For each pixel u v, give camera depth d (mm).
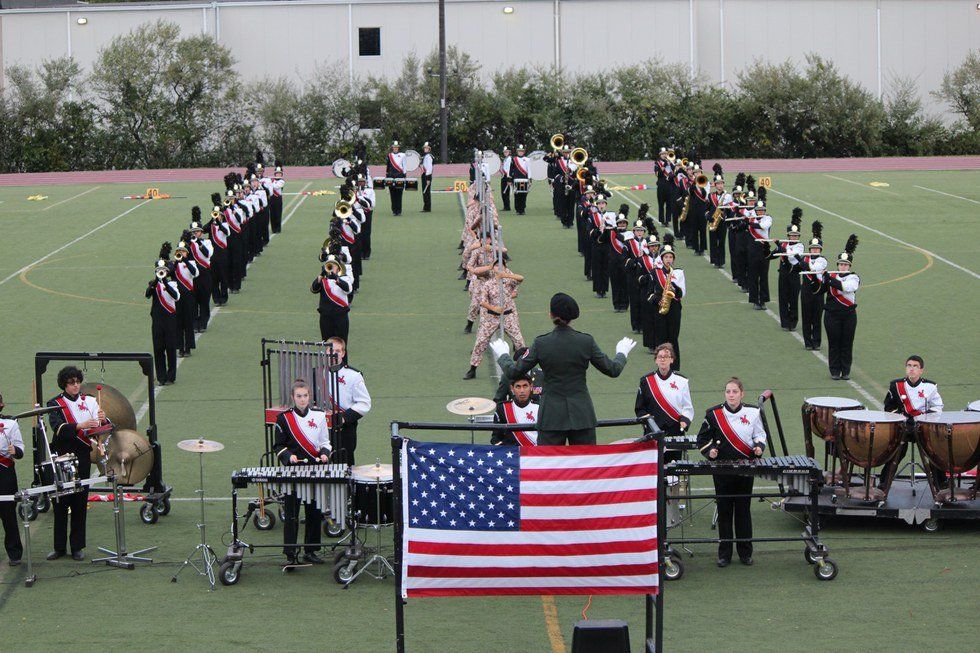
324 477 13664
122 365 24625
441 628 12500
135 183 53906
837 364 23094
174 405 22000
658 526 10594
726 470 13664
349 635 12266
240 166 67312
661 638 10633
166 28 67625
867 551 14680
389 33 67500
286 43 67750
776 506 16594
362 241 34250
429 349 25547
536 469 10555
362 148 42344
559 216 39875
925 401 16453
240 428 20531
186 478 17984
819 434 16156
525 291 30562
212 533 15688
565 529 10562
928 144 67750
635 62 67312
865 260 33812
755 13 67500
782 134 68625
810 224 39344
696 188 34594
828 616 12602
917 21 67562
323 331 24078
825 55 68062
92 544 15312
